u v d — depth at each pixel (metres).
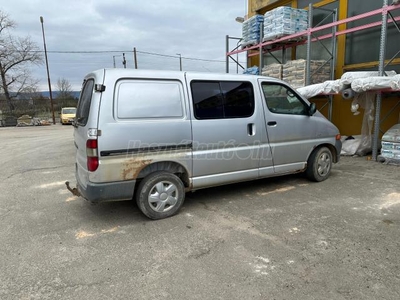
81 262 2.81
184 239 3.23
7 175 6.44
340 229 3.37
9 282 2.51
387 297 2.23
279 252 2.91
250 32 9.90
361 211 3.87
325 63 8.37
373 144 6.80
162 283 2.47
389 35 7.43
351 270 2.58
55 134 16.44
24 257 2.92
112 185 3.43
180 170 3.88
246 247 3.02
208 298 2.27
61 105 35.03
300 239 3.16
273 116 4.53
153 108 3.58
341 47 8.57
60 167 7.14
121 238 3.29
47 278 2.57
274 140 4.56
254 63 12.20
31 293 2.36
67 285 2.46
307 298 2.24
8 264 2.80
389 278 2.46
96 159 3.31
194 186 4.00
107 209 4.18
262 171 4.53
